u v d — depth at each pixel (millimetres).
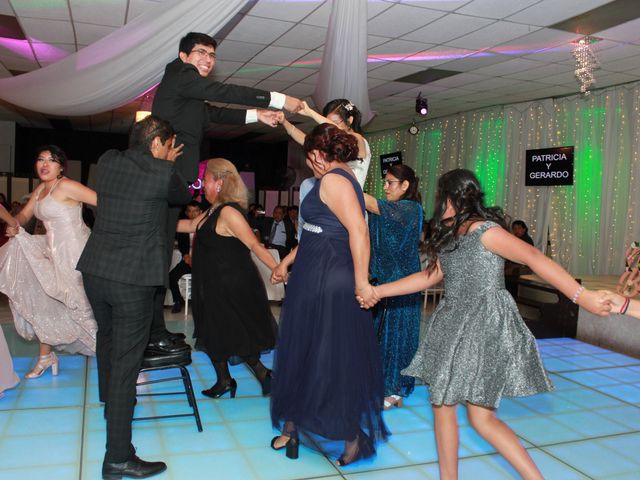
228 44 6832
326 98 6066
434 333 2125
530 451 2846
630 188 8320
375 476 2506
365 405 2521
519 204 9984
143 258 2348
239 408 3312
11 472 2418
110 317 2658
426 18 5703
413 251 3275
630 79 8117
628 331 4996
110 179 2375
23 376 3729
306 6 5461
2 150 13398
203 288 3158
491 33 6160
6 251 3586
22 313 3576
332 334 2441
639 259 2223
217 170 3180
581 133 9000
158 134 2414
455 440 2137
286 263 2959
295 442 2652
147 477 2416
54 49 7098
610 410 3488
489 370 1979
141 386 3658
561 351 4996
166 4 4812
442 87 8891
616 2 5180
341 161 2473
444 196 2145
